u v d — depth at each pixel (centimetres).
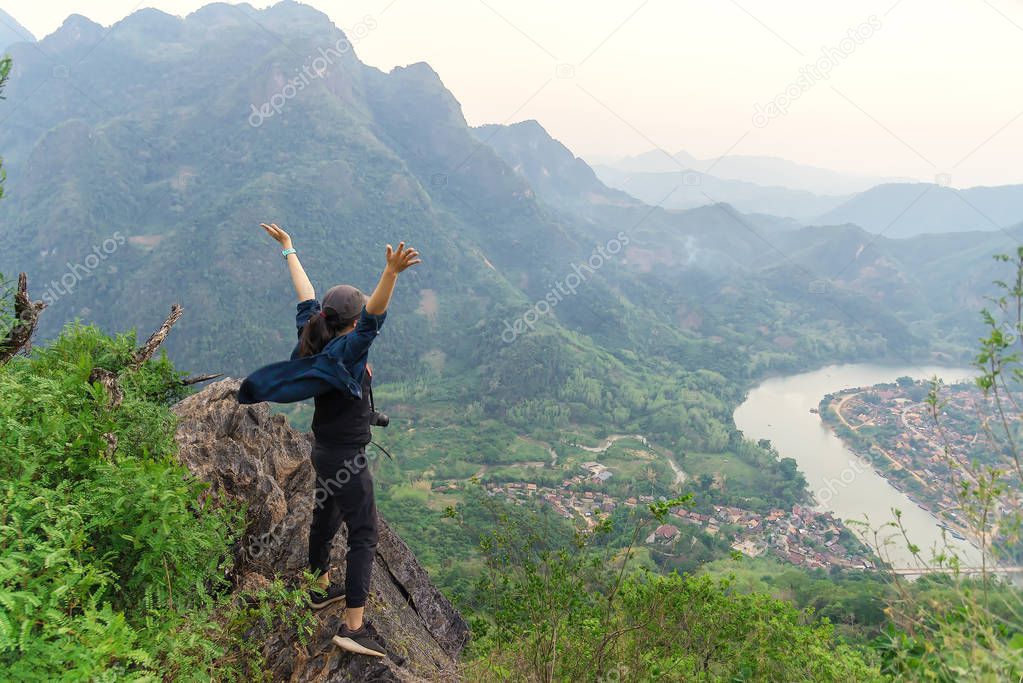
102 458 293
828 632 729
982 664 214
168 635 250
